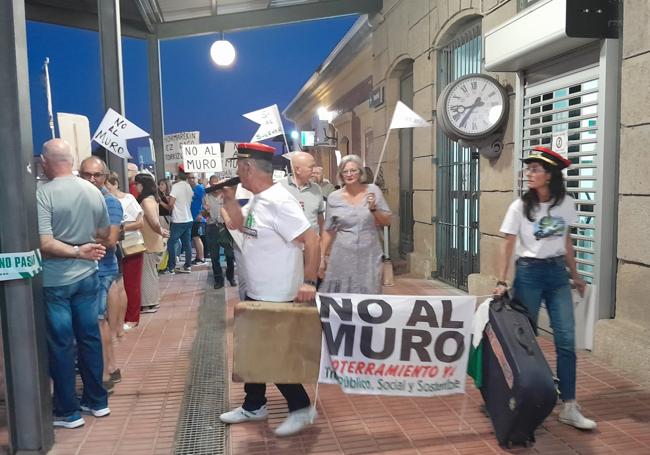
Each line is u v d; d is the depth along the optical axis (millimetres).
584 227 5016
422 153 9195
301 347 3371
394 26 10422
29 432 3381
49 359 3770
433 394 3445
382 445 3506
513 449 3400
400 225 10938
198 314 7148
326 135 20203
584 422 3580
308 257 3373
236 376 3336
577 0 4562
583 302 3826
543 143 5703
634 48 4430
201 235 13250
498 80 6648
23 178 3244
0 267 3213
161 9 11609
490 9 6668
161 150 12711
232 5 11852
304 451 3447
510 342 3309
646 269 4418
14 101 3215
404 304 3402
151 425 3867
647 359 4242
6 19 3182
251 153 3426
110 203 4531
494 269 6719
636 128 4449
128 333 6246
